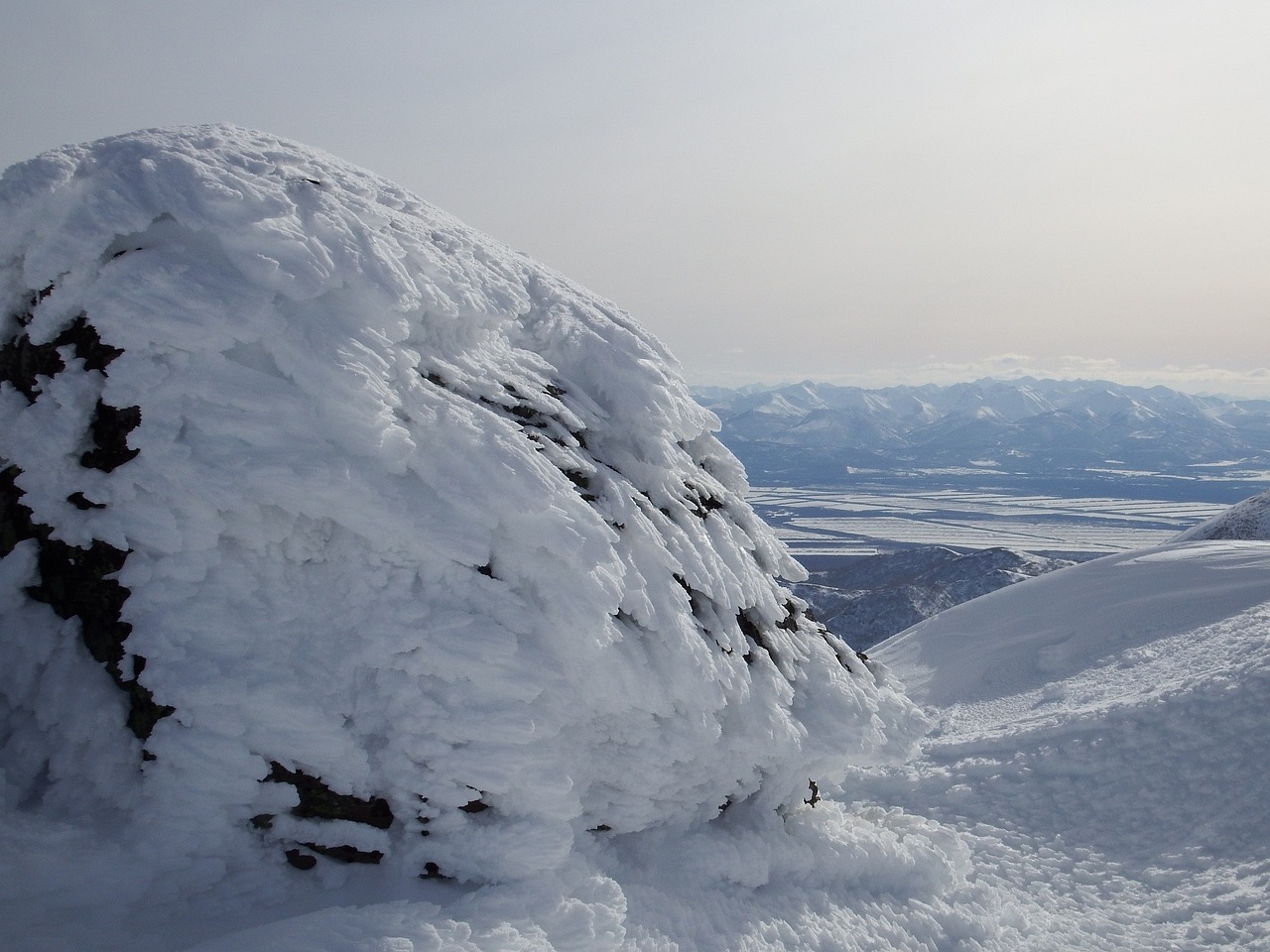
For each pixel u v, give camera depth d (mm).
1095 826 9352
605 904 5098
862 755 7309
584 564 5602
